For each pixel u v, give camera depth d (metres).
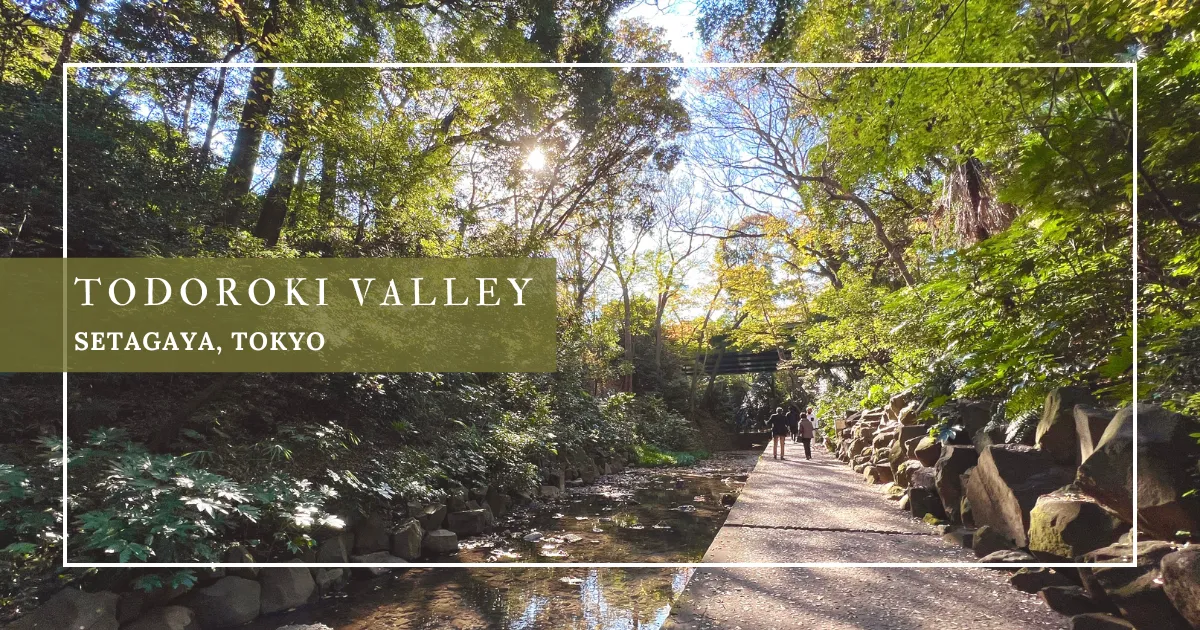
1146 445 2.51
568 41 14.33
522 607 4.14
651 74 15.14
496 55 9.73
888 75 2.69
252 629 3.76
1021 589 2.90
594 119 14.93
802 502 5.61
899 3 2.88
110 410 5.13
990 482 3.60
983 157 2.79
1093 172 2.16
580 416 14.06
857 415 10.55
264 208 7.57
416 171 7.04
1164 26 2.17
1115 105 2.07
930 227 7.75
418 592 4.49
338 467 5.68
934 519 4.47
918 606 2.77
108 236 5.43
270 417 6.00
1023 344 2.72
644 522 7.32
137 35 6.37
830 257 14.89
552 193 15.91
